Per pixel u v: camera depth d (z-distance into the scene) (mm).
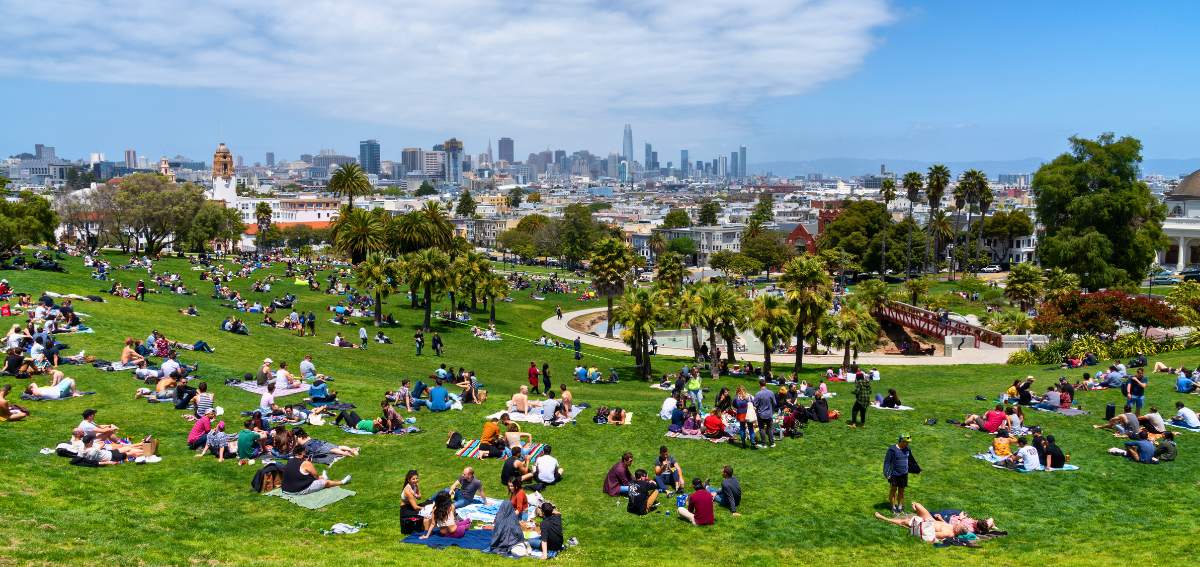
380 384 51875
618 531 25516
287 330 74062
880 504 28422
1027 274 119438
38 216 129750
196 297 88062
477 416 38531
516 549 22859
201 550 21281
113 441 29406
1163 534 25141
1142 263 123812
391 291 88125
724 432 36094
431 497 26484
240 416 35312
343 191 152750
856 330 70625
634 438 35844
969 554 24062
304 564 20797
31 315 52125
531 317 117125
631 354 87625
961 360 78375
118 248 171875
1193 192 195875
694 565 22984
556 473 30125
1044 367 68312
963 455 34125
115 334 52969
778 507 28016
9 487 24344
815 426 38344
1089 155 122625
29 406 34312
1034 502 28578
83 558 19594
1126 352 66812
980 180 193250
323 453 30750
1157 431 34719
